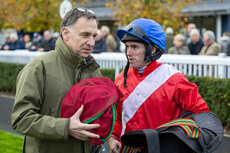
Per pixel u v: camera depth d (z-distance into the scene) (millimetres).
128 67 2248
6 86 10047
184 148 1858
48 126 1699
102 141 1741
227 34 9062
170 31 7637
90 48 1911
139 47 2107
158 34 2109
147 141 1813
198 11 12258
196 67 6012
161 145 1881
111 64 7613
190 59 6035
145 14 7770
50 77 1859
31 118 1730
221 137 1913
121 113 2275
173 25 8141
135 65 2148
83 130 1677
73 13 1889
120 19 8203
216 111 5453
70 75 1916
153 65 2178
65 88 1871
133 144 1990
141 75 2207
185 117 2039
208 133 1896
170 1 8391
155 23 2135
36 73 1827
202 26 13234
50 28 11000
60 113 1818
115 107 1876
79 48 1887
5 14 11555
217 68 5805
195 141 1820
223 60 5691
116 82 2350
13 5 11258
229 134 5094
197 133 1824
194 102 2055
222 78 5438
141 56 2121
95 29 1905
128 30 2105
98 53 7957
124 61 7328
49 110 1846
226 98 5320
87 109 1718
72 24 1876
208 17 13055
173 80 2107
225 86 5316
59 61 1915
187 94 2070
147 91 2131
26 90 1779
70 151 1864
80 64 1905
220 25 12820
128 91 2209
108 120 1744
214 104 5484
